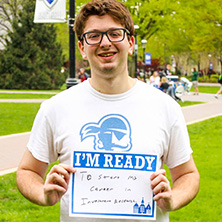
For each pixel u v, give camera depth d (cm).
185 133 217
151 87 217
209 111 1662
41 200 198
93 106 207
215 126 1239
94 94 208
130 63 3145
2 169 695
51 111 212
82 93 211
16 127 1180
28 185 208
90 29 204
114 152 202
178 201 200
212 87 3872
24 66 3044
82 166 203
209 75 5628
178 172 219
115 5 205
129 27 208
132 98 208
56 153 216
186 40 4612
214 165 743
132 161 203
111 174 202
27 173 214
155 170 203
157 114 209
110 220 203
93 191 202
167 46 4878
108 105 207
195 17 3638
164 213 211
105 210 201
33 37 3100
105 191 202
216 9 3734
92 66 205
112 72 202
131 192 202
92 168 203
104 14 202
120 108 207
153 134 205
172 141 214
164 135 209
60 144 209
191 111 1658
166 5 3022
